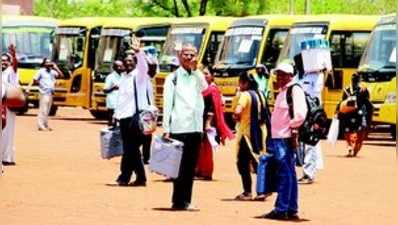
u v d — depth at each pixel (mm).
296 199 16797
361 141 28719
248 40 39062
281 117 16578
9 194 19219
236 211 17547
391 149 31641
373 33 33969
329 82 35688
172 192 19453
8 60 23656
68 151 28531
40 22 48406
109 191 19922
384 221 16828
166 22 43344
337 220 16844
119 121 20688
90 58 44469
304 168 21891
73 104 44719
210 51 41344
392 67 33406
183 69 17359
